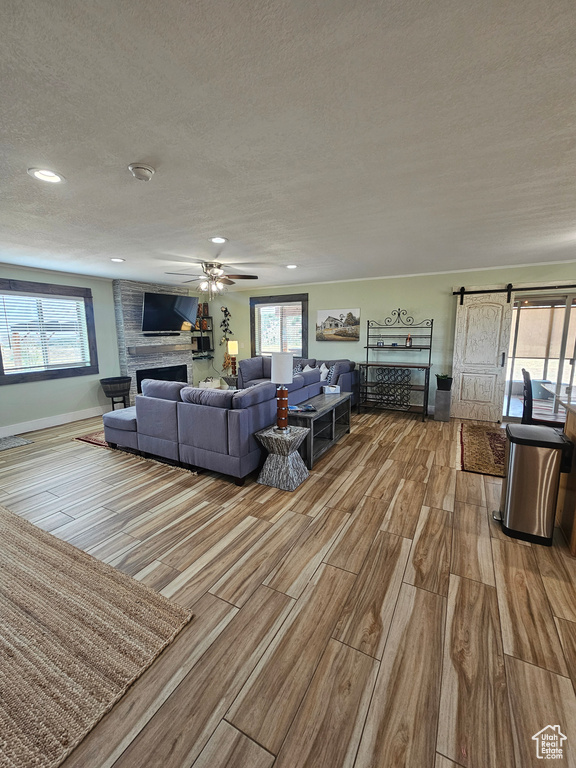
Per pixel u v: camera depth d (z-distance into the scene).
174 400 3.52
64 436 4.77
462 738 1.18
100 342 5.86
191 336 7.83
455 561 2.10
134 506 2.80
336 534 2.38
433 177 2.03
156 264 4.67
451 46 1.07
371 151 1.73
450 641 1.55
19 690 1.36
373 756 1.14
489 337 5.28
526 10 0.94
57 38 1.02
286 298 7.12
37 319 5.04
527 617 1.69
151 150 1.70
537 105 1.36
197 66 1.14
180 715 1.26
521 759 1.12
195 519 2.59
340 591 1.86
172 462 3.79
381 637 1.58
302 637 1.58
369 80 1.22
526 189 2.21
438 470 3.48
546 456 2.20
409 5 0.93
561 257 4.46
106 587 1.90
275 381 3.18
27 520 2.60
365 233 3.22
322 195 2.29
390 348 6.03
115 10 0.94
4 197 2.28
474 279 5.38
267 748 1.16
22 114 1.39
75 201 2.36
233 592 1.85
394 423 5.34
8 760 1.13
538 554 2.17
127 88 1.25
